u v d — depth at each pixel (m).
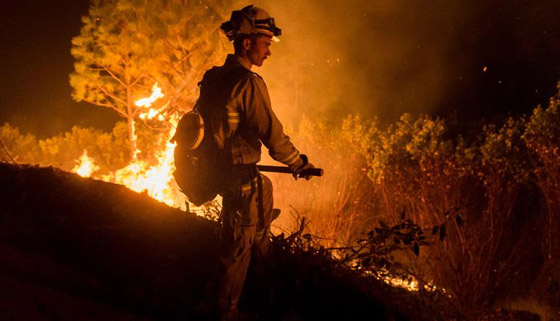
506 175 6.96
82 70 8.47
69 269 3.15
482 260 6.48
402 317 3.46
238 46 2.92
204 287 3.05
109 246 3.42
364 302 3.35
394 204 7.48
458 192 6.68
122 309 2.88
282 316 3.10
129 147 9.29
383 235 3.64
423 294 4.10
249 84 2.73
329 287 3.36
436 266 6.47
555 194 6.41
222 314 2.88
